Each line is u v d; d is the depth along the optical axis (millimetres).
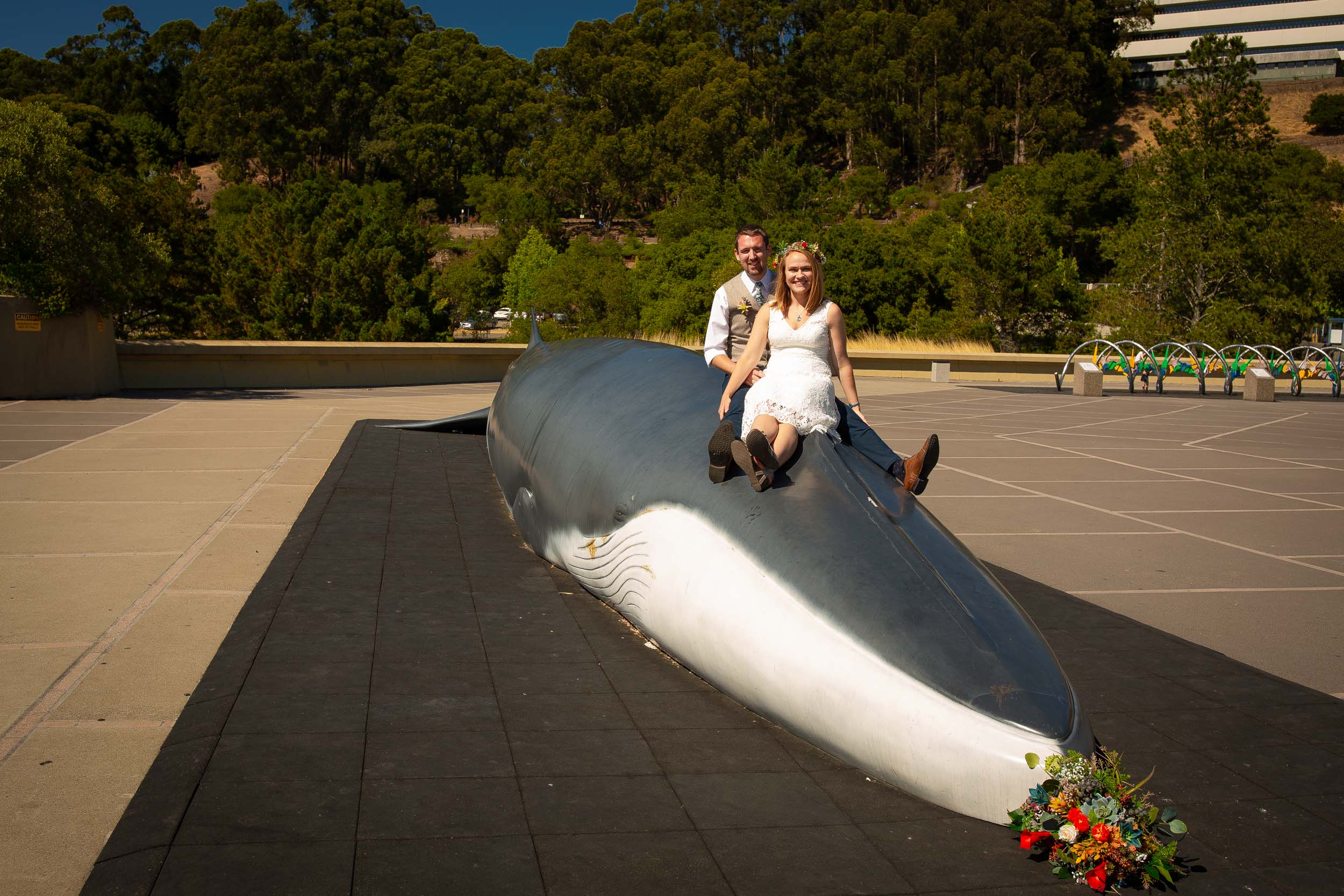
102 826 3229
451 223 137000
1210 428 15578
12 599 5426
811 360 4582
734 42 169750
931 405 19000
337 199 32406
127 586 5723
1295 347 28812
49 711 4051
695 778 3602
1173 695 4539
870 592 3770
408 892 2799
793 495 4277
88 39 177000
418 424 12023
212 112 149250
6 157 15281
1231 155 30047
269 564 6121
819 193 69250
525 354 8664
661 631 4629
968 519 8508
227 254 25875
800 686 3789
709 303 34781
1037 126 125188
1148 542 7766
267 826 3105
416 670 4480
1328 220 38562
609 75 155875
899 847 3188
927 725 3406
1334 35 129625
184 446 10742
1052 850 3123
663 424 5293
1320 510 9102
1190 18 134750
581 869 2969
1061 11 128750
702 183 76438
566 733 3916
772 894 2895
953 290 34719
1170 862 3051
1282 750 3971
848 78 139875
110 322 17828
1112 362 26281
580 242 37969
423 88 164000
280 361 20656
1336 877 3064
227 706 3986
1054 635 5379
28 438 11094
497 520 7543
